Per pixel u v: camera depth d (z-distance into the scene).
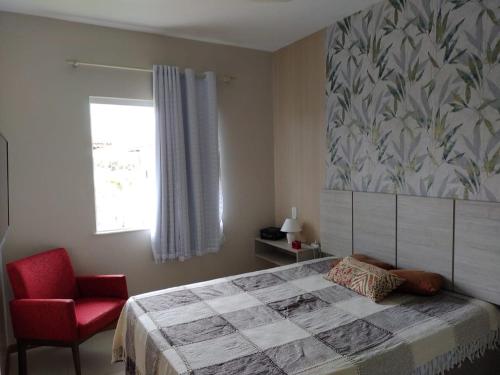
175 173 3.44
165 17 3.09
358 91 3.07
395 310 2.16
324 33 3.39
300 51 3.70
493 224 2.18
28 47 2.93
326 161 3.46
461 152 2.38
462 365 2.02
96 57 3.20
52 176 3.06
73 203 3.15
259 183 4.12
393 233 2.80
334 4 2.89
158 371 1.75
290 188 3.96
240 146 3.98
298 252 3.44
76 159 3.14
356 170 3.14
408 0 2.64
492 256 2.19
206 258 3.82
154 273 3.54
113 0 2.75
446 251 2.44
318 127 3.53
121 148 3.42
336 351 1.73
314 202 3.63
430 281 2.37
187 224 3.52
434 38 2.49
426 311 2.14
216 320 2.08
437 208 2.48
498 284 2.17
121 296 2.95
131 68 3.30
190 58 3.64
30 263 2.66
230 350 1.75
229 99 3.89
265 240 3.91
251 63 3.99
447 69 2.42
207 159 3.68
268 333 1.91
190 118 3.50
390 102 2.81
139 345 2.03
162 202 3.39
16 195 2.93
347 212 3.19
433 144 2.54
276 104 4.11
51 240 3.07
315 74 3.53
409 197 2.67
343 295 2.41
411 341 1.82
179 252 3.50
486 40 2.21
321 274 2.85
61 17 3.02
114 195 3.42
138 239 3.45
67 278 2.92
